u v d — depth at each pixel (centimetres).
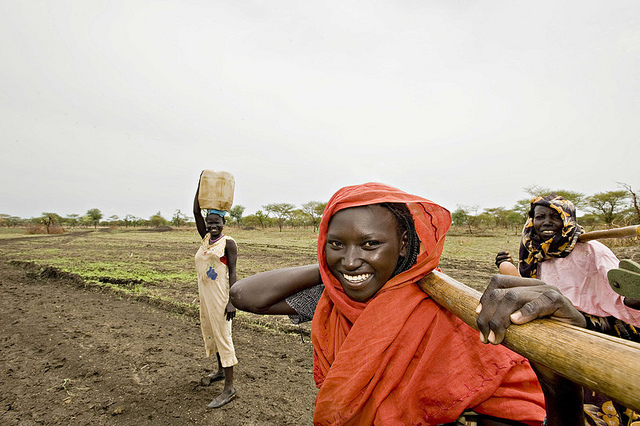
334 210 113
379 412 102
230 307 351
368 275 108
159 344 511
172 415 336
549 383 73
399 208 114
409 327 105
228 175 350
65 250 1864
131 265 1238
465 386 97
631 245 1481
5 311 684
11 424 327
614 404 164
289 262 1348
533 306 67
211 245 348
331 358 121
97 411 345
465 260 1353
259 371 422
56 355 474
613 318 216
